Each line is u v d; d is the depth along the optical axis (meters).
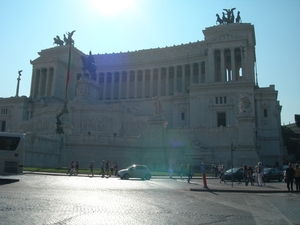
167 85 105.94
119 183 27.94
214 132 54.09
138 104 100.81
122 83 119.75
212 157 52.03
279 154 75.69
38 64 111.31
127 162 54.72
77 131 71.25
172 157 54.00
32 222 10.70
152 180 33.31
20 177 30.55
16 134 28.22
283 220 12.33
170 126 88.38
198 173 48.22
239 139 50.94
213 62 90.75
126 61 115.44
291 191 23.64
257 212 14.16
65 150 53.16
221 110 77.19
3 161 27.31
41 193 18.58
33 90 109.44
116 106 73.06
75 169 38.44
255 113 78.81
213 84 78.75
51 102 98.69
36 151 45.97
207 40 92.19
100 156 53.81
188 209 14.52
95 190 21.30
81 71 116.44
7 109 97.88
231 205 16.25
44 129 74.12
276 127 77.75
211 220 12.08
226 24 100.56
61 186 23.19
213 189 23.48
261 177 28.94
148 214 12.90
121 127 73.19
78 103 74.38
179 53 107.38
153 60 109.12
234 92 76.75
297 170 24.03
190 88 80.75
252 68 94.25
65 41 119.31
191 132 55.28
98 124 71.50
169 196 19.27
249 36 96.50
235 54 97.19
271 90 79.62
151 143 55.59
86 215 12.23
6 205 13.81
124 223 11.03
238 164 49.34
